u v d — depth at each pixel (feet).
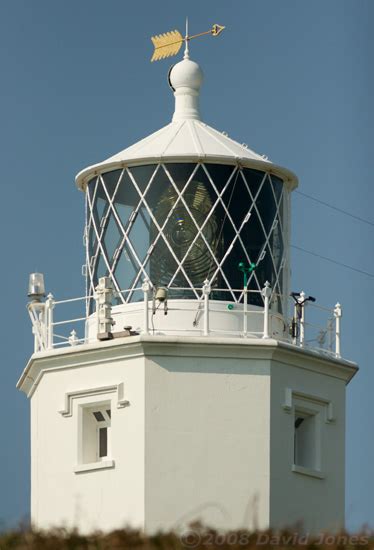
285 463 201.46
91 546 162.71
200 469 199.00
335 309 209.67
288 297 209.97
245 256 207.00
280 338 206.90
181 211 206.49
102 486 200.95
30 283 208.64
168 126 211.00
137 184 207.62
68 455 203.41
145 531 177.47
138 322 203.62
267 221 209.15
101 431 203.92
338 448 207.62
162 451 198.80
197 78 213.87
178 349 199.82
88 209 211.82
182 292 204.54
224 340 200.13
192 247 205.87
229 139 210.79
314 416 206.49
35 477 205.36
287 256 211.20
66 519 198.49
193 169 206.90
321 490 205.26
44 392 205.67
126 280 207.00
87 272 211.20
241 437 200.03
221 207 206.90
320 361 205.57
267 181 209.46
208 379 200.03
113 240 208.44
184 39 217.77
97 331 203.72
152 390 199.31
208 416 199.62
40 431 205.67
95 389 201.98
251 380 200.64
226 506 198.80
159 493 198.49
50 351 204.54
